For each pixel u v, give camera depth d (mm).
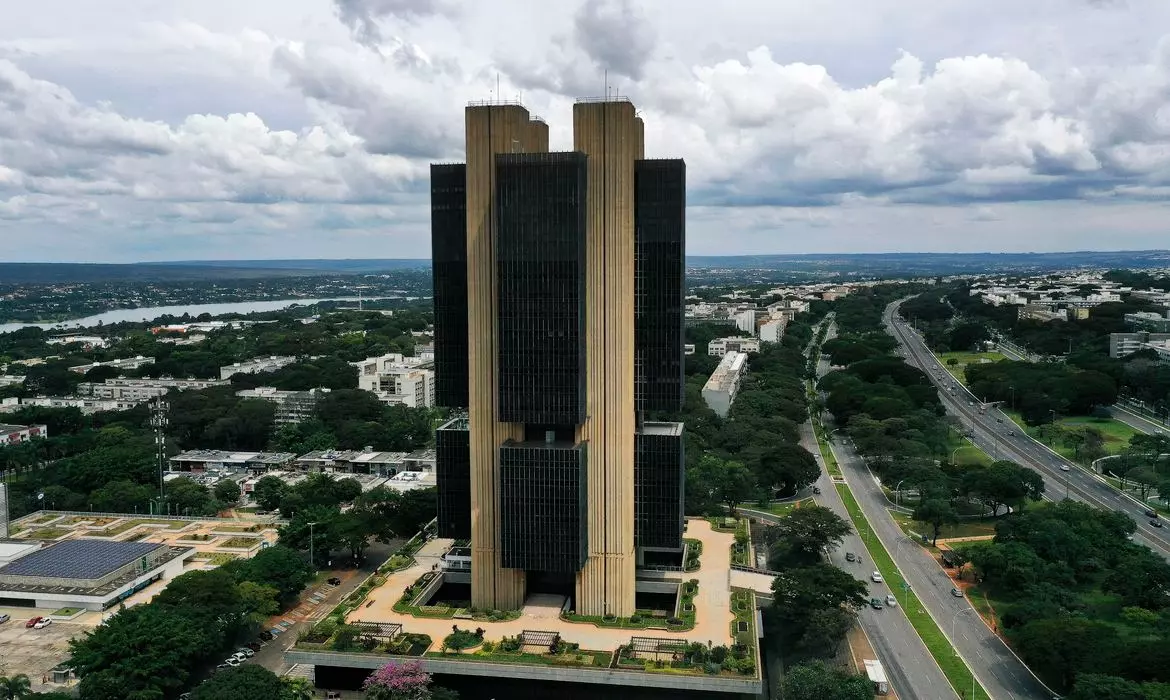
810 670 194500
